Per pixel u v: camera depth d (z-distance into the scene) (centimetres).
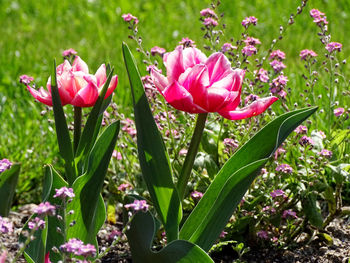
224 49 266
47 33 697
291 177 272
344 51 517
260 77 273
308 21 625
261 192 268
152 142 195
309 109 196
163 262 189
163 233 262
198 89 180
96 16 758
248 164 197
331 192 270
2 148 378
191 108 182
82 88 199
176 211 198
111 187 303
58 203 210
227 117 192
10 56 591
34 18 770
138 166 321
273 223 261
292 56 550
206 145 293
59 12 784
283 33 297
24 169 363
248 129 270
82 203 204
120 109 413
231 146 257
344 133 287
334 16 638
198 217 205
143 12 764
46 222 207
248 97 249
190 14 739
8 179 300
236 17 691
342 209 274
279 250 273
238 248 241
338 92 372
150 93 274
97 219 217
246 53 269
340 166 269
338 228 293
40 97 208
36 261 211
